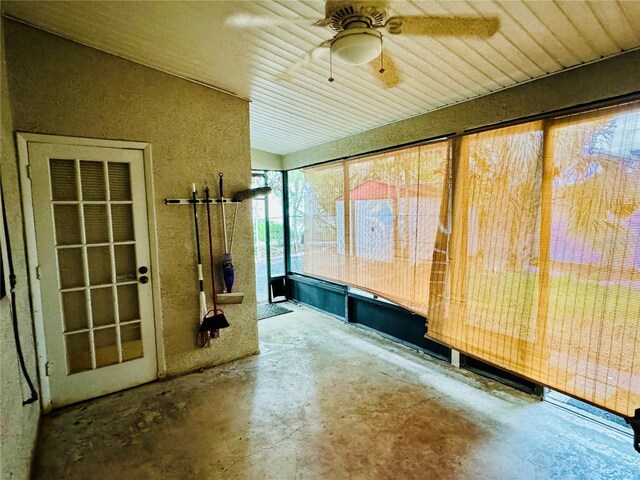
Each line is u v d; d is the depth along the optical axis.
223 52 2.47
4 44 2.25
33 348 2.35
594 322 2.07
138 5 2.00
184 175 3.03
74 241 2.63
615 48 1.91
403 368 3.18
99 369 2.75
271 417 2.46
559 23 1.74
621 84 1.95
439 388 2.81
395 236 3.47
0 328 1.49
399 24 1.71
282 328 4.30
